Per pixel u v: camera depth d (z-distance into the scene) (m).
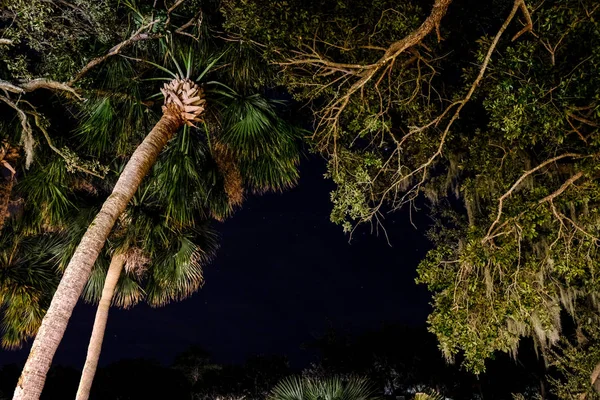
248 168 8.71
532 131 5.15
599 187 5.43
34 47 6.81
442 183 8.74
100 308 9.77
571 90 4.84
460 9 7.24
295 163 8.21
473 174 7.65
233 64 7.89
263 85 8.10
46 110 8.50
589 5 4.77
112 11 7.43
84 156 8.63
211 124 8.52
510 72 5.03
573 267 5.55
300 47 6.39
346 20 6.33
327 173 6.71
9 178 7.53
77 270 5.31
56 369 24.12
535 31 5.57
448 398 21.66
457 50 7.44
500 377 21.36
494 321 5.46
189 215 8.26
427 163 6.45
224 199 9.87
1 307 9.41
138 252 10.04
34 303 9.23
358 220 6.38
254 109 7.70
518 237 5.59
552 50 5.14
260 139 7.82
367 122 6.22
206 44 8.10
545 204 5.59
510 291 5.54
